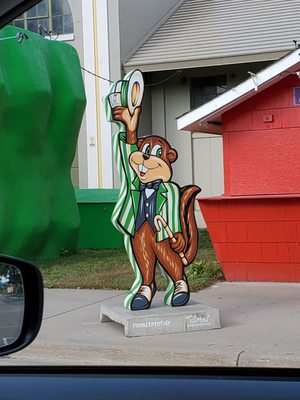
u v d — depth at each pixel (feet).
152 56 57.26
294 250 31.14
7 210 39.06
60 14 58.34
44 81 40.73
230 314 25.76
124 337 22.58
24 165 40.37
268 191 32.19
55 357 21.90
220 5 62.64
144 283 23.70
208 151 60.54
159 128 61.93
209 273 33.65
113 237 48.24
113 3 56.75
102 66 57.21
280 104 31.94
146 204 23.71
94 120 57.57
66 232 44.14
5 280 7.73
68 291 32.27
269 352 20.04
